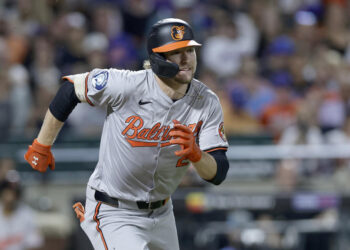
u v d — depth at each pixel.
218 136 13.65
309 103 34.19
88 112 32.06
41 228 28.09
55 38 37.47
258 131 32.41
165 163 13.76
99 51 37.09
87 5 41.06
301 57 38.75
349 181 29.17
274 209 26.98
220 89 35.53
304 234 26.89
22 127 32.06
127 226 14.14
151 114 13.38
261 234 26.56
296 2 43.94
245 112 35.25
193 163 12.78
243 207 26.91
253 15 42.41
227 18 41.22
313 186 29.25
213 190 27.39
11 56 36.00
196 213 26.72
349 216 27.20
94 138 29.77
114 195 14.06
